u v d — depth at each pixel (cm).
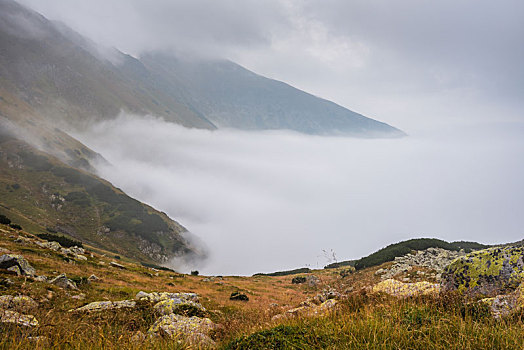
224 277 6844
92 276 3014
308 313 824
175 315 1096
